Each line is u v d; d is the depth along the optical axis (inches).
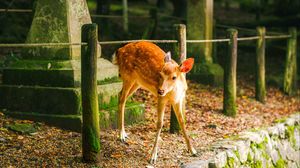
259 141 320.5
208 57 470.3
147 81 260.8
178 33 301.3
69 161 236.5
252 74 551.2
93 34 229.1
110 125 292.7
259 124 365.1
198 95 415.8
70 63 291.9
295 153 374.0
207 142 295.9
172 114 304.7
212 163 254.1
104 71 305.0
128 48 274.8
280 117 403.2
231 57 367.9
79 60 299.6
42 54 301.7
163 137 294.8
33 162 231.8
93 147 235.9
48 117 283.7
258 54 438.0
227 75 369.4
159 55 261.9
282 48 657.0
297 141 383.2
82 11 309.1
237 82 508.4
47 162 233.1
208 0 467.2
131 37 599.2
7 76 302.0
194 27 468.1
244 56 623.8
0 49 470.0
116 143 269.4
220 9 1008.9
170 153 267.0
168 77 239.0
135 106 314.8
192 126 327.6
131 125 308.8
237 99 436.1
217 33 676.7
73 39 298.4
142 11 814.5
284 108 441.1
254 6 994.7
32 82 295.6
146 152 263.3
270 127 350.9
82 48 231.0
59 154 243.9
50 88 287.0
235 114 372.8
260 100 441.7
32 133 267.7
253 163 303.4
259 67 439.2
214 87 452.4
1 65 394.6
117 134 284.4
